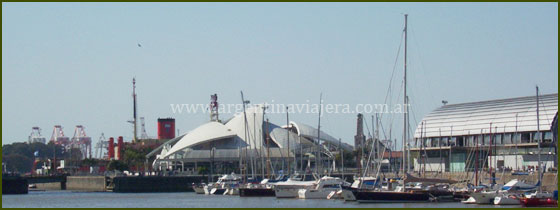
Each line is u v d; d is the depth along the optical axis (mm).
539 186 164750
